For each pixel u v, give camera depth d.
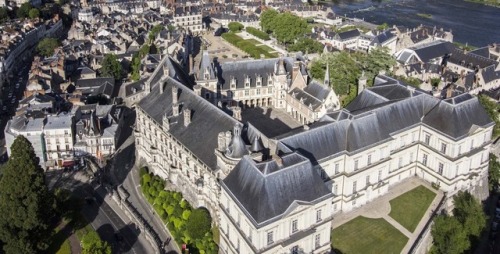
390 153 181.25
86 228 175.00
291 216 133.50
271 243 133.75
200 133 176.88
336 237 159.88
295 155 142.50
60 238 169.25
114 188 198.38
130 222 179.75
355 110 187.62
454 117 180.00
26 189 153.50
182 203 179.88
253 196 133.75
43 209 159.00
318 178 141.88
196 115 184.00
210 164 164.88
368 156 173.00
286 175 136.38
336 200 171.88
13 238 150.88
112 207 188.50
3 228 151.25
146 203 189.38
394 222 167.75
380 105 186.75
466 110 183.25
